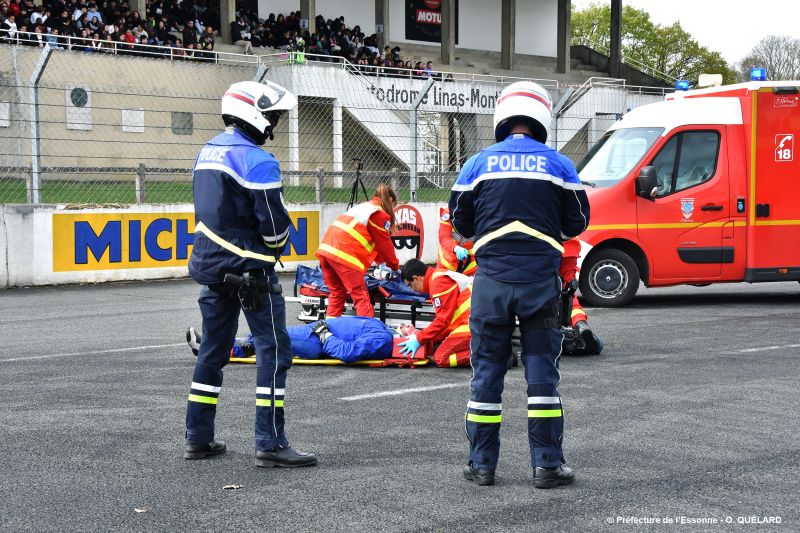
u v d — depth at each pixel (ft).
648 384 23.75
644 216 38.75
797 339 31.04
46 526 13.62
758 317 36.42
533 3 150.20
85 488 15.39
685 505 14.55
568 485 15.56
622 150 39.73
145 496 14.98
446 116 71.72
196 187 16.80
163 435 18.78
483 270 15.46
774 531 13.47
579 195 15.48
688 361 26.96
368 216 29.25
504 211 15.26
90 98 72.18
